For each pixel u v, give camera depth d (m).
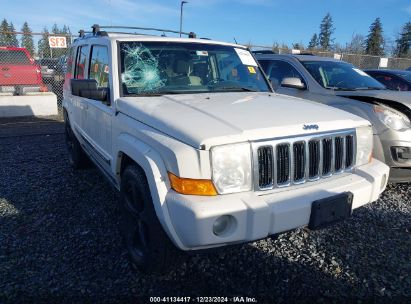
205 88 3.66
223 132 2.34
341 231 3.64
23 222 3.72
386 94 4.78
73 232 3.53
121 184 3.03
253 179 2.40
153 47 3.64
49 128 9.13
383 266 3.04
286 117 2.71
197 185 2.25
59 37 11.02
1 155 6.46
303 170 2.62
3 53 11.09
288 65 6.08
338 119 2.89
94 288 2.69
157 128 2.59
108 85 3.46
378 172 2.98
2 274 2.82
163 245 2.56
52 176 5.21
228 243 2.30
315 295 2.67
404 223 3.84
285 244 3.37
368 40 53.31
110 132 3.38
